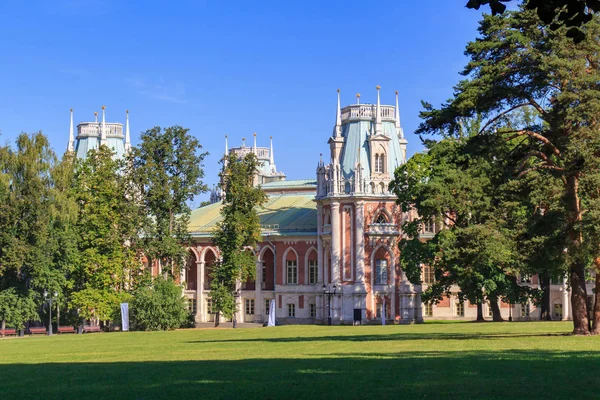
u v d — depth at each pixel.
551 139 49.03
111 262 88.44
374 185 100.88
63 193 86.25
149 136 94.44
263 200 96.00
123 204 90.81
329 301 100.50
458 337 51.06
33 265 83.69
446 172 51.50
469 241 48.34
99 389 25.78
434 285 81.88
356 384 25.30
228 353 41.09
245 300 114.25
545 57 45.28
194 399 22.94
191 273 118.75
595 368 28.94
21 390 26.19
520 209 61.47
